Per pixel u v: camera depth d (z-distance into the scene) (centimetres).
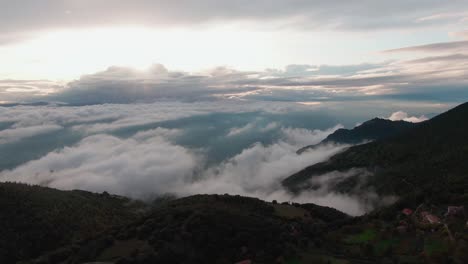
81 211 17788
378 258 8269
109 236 10950
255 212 12725
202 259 8844
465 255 7281
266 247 9075
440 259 7425
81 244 11606
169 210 11669
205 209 10869
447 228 8512
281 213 13138
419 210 10150
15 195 16575
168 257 8844
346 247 9138
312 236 10194
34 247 13962
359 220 11200
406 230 9150
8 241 13662
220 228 9694
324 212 13950
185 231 9656
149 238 10100
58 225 15538
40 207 16375
